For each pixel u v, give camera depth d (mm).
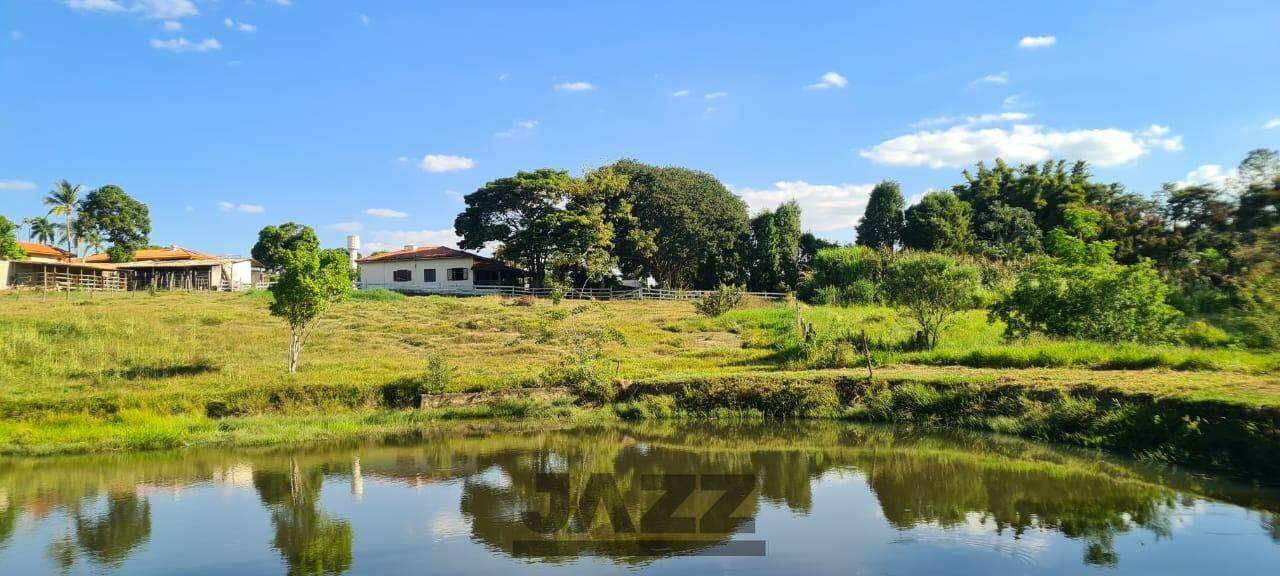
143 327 26469
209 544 8227
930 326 21266
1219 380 12445
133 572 7410
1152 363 15125
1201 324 18391
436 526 8727
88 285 44500
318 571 7270
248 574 7277
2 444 14023
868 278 40531
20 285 43062
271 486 10953
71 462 12961
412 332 28172
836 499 9484
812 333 22203
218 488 10883
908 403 15461
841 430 14867
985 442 12984
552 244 51000
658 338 27438
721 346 25969
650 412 17078
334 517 9227
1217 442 10211
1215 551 7180
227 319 29359
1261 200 17500
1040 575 6652
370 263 55156
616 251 54562
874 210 59594
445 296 46281
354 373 19797
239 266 53844
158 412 16219
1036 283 20703
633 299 47250
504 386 18469
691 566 7090
